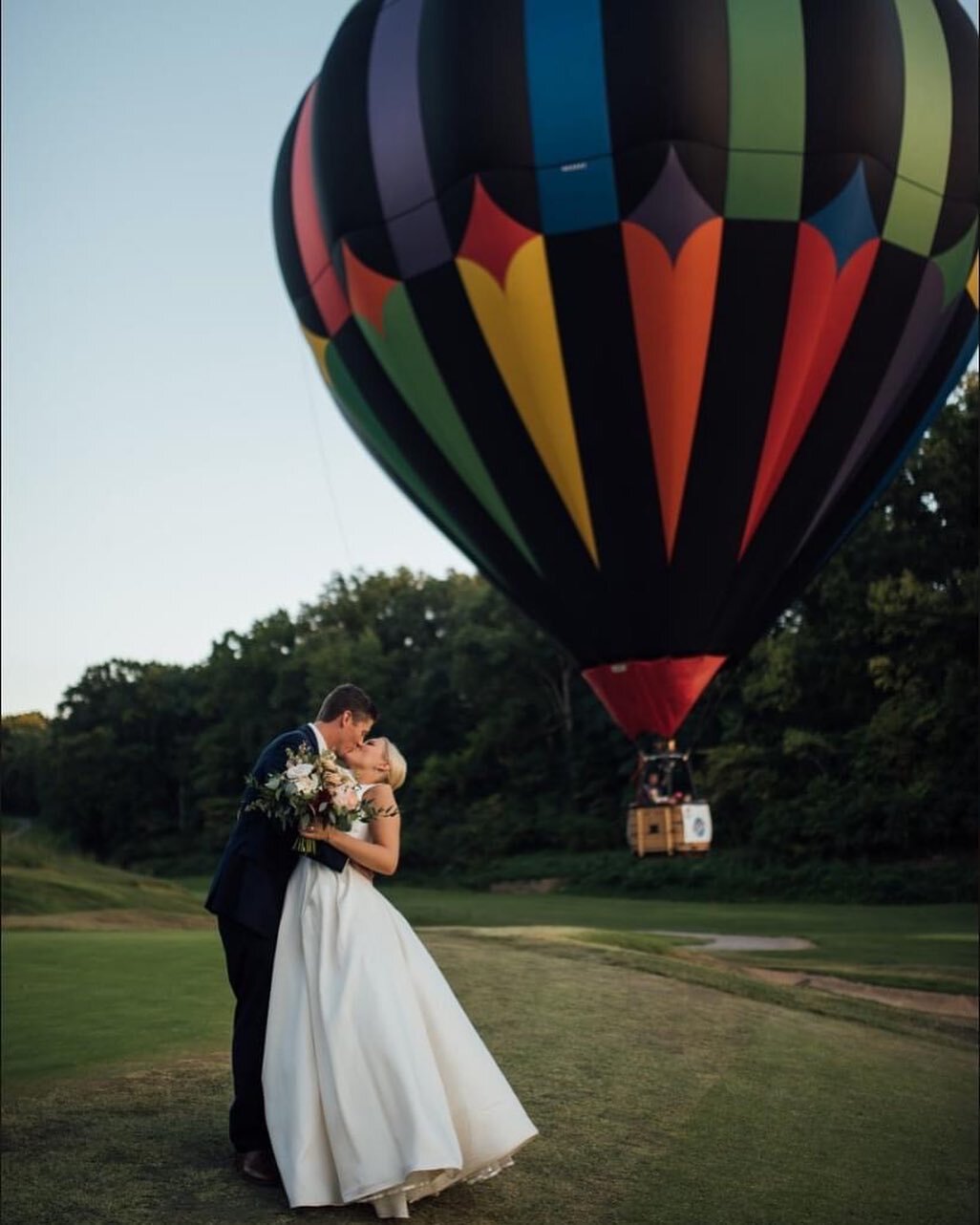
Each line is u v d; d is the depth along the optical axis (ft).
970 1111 22.44
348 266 53.88
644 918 108.37
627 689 58.23
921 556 148.66
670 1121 18.38
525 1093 18.95
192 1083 18.19
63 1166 14.37
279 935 13.73
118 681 320.50
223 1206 13.11
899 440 58.59
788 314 51.11
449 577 274.57
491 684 212.64
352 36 53.93
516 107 48.52
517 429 53.62
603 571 56.13
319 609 283.79
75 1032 23.99
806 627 159.63
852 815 142.20
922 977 51.08
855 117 49.19
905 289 53.11
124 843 292.61
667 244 49.16
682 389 51.55
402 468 59.88
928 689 142.61
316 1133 13.02
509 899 153.99
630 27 48.01
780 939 80.53
